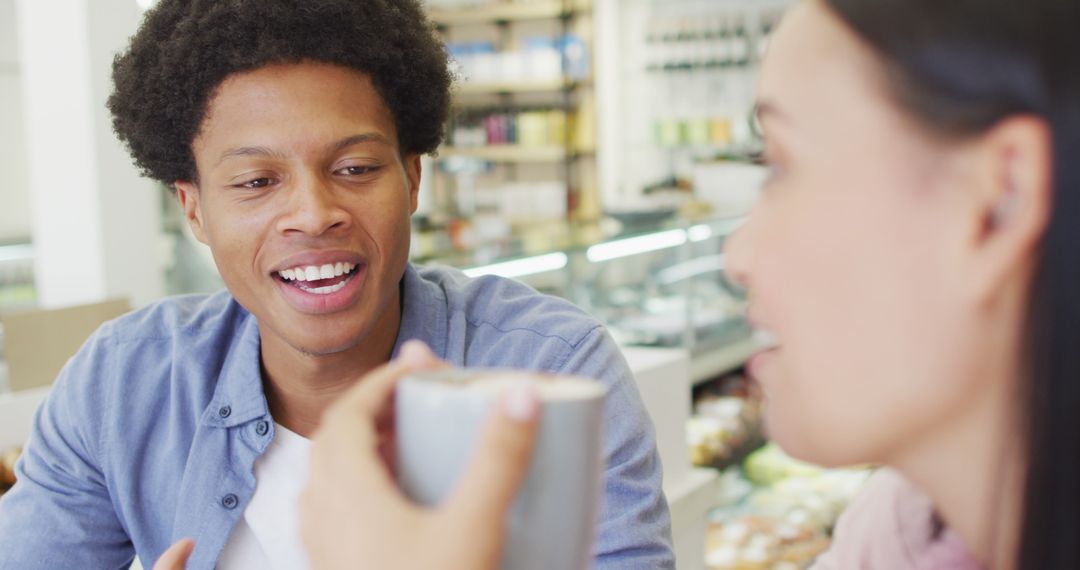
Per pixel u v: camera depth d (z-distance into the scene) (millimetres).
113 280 3139
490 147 7020
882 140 373
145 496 1264
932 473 396
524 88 6977
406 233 1163
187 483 1214
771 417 435
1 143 5652
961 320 364
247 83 1072
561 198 6922
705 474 2162
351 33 1082
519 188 7000
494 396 411
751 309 445
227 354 1281
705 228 3416
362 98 1104
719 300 3484
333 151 1085
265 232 1093
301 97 1070
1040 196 340
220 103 1085
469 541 362
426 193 6559
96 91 3066
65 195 3113
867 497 563
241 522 1205
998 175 349
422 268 1424
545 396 424
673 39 6844
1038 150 338
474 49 6980
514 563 426
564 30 7012
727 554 2545
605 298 3076
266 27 1057
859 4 384
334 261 1092
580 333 1228
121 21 3117
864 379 386
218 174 1105
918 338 372
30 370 2020
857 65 380
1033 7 340
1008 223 350
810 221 394
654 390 1996
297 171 1080
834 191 386
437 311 1285
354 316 1127
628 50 7086
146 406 1279
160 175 1229
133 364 1307
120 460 1262
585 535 441
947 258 363
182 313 1354
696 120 6844
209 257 3752
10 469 1906
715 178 6656
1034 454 353
